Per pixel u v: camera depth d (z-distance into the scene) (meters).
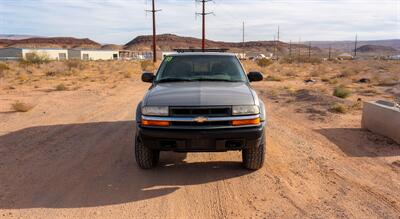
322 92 17.44
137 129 5.94
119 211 4.93
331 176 6.14
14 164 6.88
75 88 20.23
